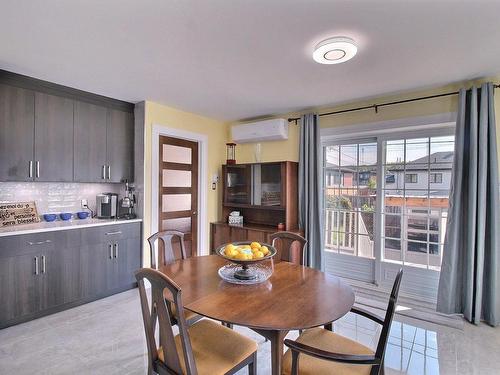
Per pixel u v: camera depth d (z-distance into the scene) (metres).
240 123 4.68
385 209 3.51
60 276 2.87
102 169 3.42
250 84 2.94
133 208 3.71
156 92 3.24
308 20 1.80
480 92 2.69
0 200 2.95
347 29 1.89
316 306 1.48
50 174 2.97
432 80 2.79
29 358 2.11
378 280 3.54
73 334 2.46
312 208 3.73
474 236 2.64
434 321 2.73
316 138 3.75
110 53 2.28
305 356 1.49
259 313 1.39
